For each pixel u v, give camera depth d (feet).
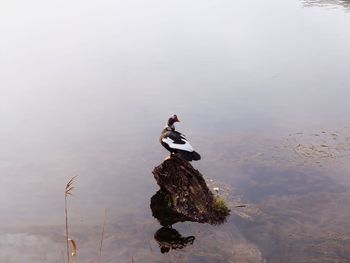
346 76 85.15
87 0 192.24
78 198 50.39
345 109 69.67
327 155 54.95
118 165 57.72
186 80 87.81
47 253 39.88
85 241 41.86
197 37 119.85
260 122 67.36
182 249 39.96
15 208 48.65
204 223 43.96
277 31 121.80
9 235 43.09
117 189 52.06
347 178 49.85
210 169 54.19
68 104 78.38
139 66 97.55
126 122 70.59
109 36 125.59
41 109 76.54
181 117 71.10
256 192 48.67
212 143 61.41
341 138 59.26
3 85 88.33
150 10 161.68
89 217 46.32
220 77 88.53
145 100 79.00
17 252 40.06
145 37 122.21
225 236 41.50
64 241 41.93
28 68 98.68
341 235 40.37
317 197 46.83
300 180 50.31
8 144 64.34
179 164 46.21
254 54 102.42
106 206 48.52
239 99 77.10
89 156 60.34
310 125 64.59
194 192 45.34
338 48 102.94
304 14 140.05
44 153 61.62
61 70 96.73
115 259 38.86
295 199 46.80
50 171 56.85
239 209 45.57
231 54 103.45
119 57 104.78
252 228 42.42
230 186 50.06
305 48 104.63
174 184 46.62
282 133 62.80
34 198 50.65
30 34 132.16
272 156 56.29
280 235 41.04
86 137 65.77
